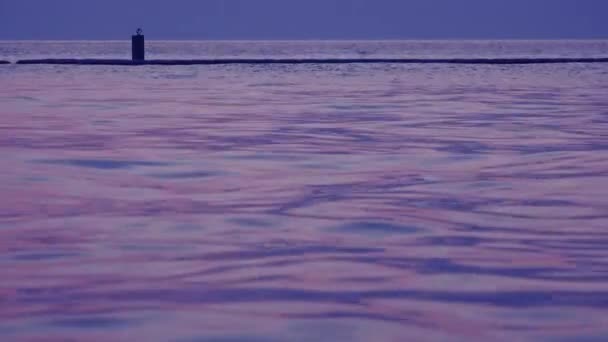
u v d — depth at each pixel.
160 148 9.92
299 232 5.57
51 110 15.53
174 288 4.25
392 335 3.58
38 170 8.24
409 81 26.80
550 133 11.78
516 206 6.49
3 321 3.75
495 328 3.67
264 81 26.56
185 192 7.08
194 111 15.45
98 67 36.41
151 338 3.54
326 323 3.73
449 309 3.93
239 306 3.96
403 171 8.24
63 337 3.55
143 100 18.27
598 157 9.24
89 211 6.27
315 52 91.94
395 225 5.78
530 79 28.47
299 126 12.68
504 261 4.82
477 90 22.44
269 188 7.28
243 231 5.59
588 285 4.33
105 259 4.84
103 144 10.28
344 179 7.77
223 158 9.11
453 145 10.30
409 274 4.53
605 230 5.67
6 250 5.04
